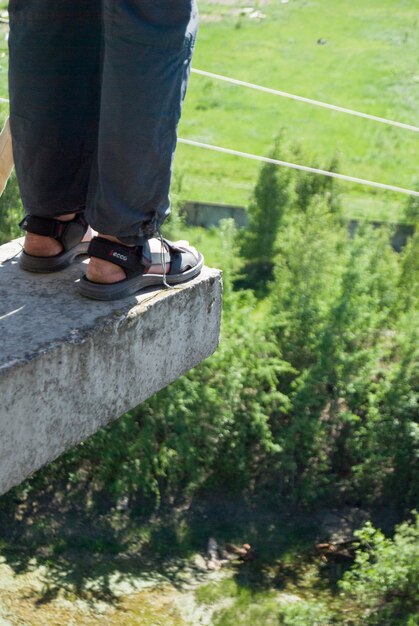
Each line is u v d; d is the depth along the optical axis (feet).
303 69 181.06
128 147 7.29
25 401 6.77
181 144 158.61
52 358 6.93
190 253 8.77
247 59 185.16
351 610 71.10
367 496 87.66
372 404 89.30
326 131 162.09
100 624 69.10
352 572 71.00
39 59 7.81
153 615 70.49
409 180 148.87
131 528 80.94
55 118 8.02
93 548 77.77
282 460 87.20
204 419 86.48
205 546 79.30
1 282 8.23
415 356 88.99
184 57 7.26
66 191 8.40
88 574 74.43
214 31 195.31
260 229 126.31
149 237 8.07
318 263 97.09
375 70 179.63
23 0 7.70
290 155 138.82
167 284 8.41
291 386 92.02
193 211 143.23
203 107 171.12
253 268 127.44
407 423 87.35
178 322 8.47
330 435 92.89
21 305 7.73
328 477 89.45
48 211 8.45
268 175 125.70
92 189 7.91
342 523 84.02
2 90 68.74
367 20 199.00
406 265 108.27
